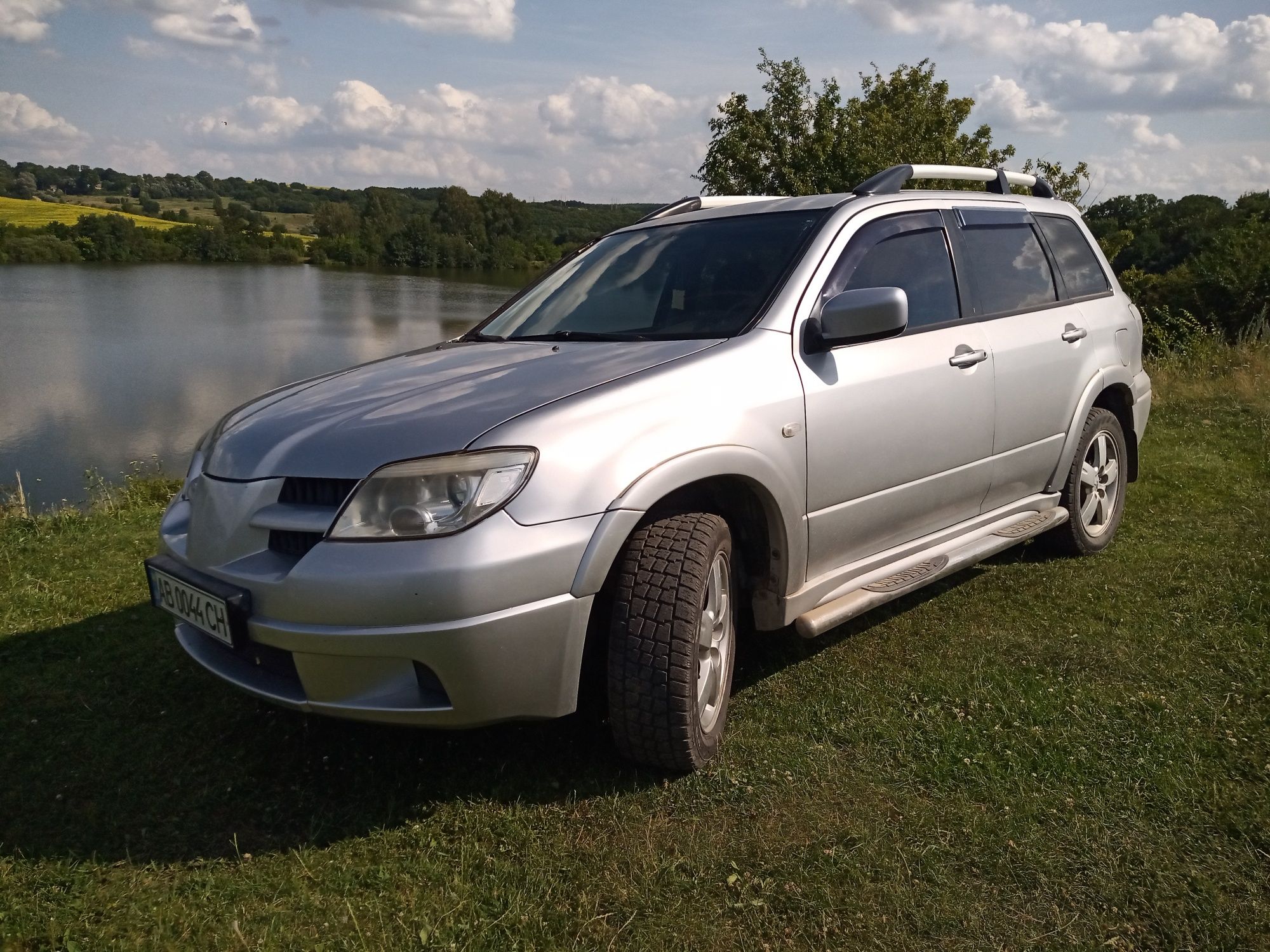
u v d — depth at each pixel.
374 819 2.43
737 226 3.47
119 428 21.73
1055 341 4.02
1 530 5.48
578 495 2.32
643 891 2.10
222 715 3.03
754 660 3.37
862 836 2.27
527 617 2.25
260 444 2.56
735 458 2.62
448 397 2.57
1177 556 4.40
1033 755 2.61
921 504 3.37
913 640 3.50
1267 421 8.19
